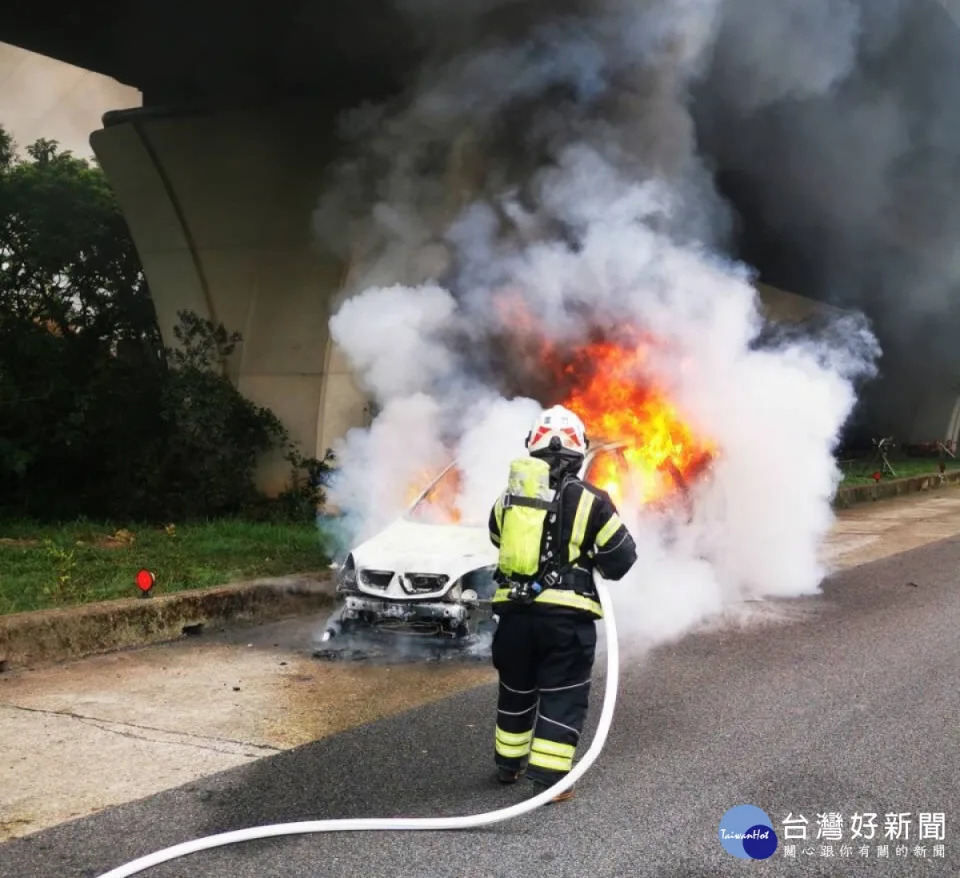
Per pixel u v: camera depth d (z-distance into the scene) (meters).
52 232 14.38
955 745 5.07
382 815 4.21
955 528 14.84
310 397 12.83
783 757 4.89
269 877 3.65
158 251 13.91
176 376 12.62
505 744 4.51
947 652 7.03
